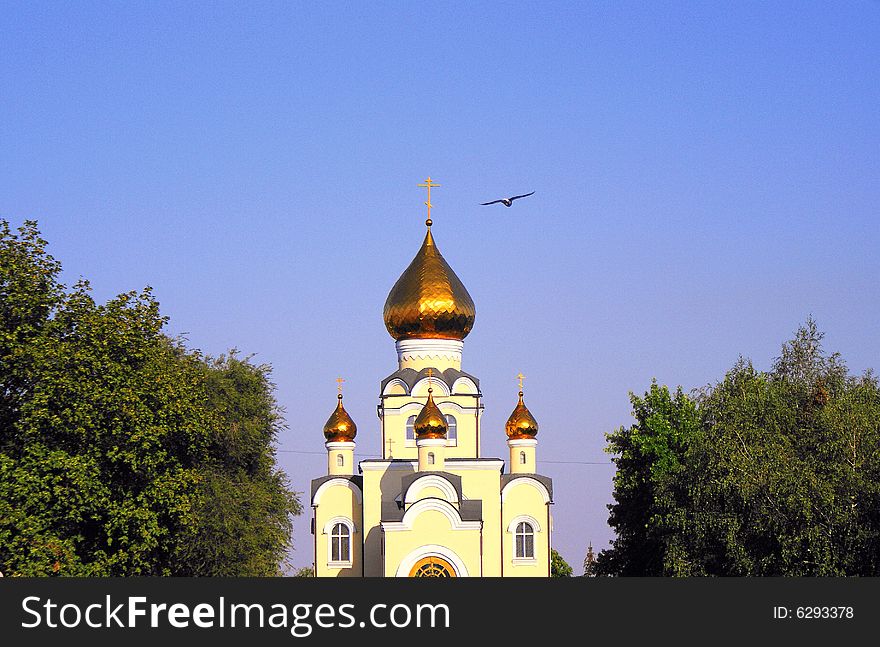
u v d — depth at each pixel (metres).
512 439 85.62
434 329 87.56
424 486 77.69
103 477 56.41
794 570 59.16
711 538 64.19
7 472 53.72
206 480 69.56
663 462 80.81
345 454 86.69
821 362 83.19
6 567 51.72
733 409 65.00
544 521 82.88
